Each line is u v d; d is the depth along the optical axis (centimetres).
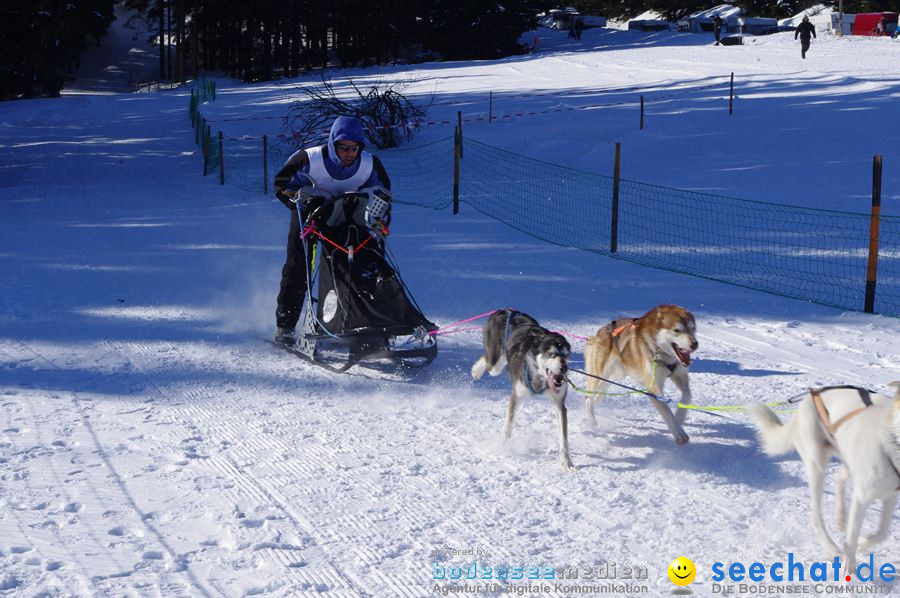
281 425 585
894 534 418
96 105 4562
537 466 517
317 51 6262
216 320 892
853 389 390
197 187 2192
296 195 748
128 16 9006
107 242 1398
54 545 408
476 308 914
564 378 507
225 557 400
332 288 711
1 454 520
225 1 6056
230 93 4503
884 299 905
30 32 4725
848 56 3731
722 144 2050
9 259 1234
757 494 471
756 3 7012
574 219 1442
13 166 2669
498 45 5825
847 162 1744
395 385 684
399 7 5816
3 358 740
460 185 1883
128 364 731
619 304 913
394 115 2598
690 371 700
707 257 1134
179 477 493
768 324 830
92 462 513
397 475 500
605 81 3544
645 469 511
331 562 396
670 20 7356
